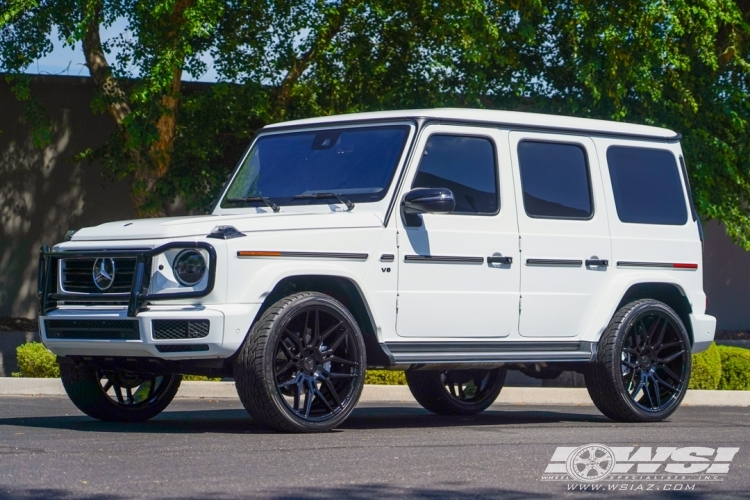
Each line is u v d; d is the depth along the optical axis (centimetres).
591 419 952
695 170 1448
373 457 603
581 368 892
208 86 1627
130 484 498
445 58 1390
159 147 1435
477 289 802
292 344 718
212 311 682
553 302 845
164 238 704
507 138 840
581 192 878
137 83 1384
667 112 1484
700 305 947
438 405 977
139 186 1443
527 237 832
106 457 585
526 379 1488
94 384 809
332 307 725
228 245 691
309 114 1500
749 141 1524
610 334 877
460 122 815
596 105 1461
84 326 726
